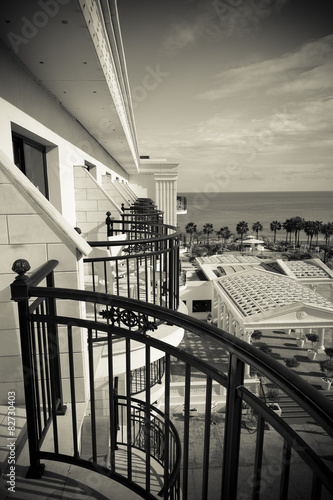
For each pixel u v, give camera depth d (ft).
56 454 6.64
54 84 14.11
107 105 17.84
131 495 6.48
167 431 5.71
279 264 102.68
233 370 4.20
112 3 10.72
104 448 9.64
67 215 19.30
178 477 11.85
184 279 86.74
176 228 17.53
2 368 8.70
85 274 21.74
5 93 10.43
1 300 8.45
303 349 72.79
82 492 6.36
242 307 59.88
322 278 92.27
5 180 8.11
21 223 8.32
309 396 3.00
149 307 5.41
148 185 60.64
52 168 17.39
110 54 14.08
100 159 32.68
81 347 9.36
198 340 68.54
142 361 13.14
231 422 4.35
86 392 9.80
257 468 3.99
